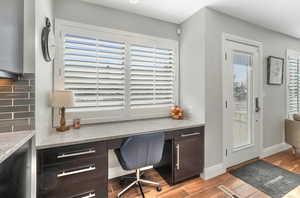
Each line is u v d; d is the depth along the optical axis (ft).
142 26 7.51
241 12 7.20
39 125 4.33
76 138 4.63
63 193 4.31
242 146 8.18
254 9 6.93
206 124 6.86
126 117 7.27
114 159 6.98
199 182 6.55
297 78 10.66
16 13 3.52
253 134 8.54
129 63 7.27
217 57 7.14
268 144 9.29
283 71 9.78
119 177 7.00
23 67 3.91
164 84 8.17
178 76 8.47
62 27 6.02
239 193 5.82
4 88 3.86
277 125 9.69
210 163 6.95
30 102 4.03
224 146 7.41
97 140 4.71
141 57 7.57
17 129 3.95
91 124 6.57
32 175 4.00
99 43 6.63
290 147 10.37
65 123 5.77
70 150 4.40
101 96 6.76
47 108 5.24
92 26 6.47
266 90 9.09
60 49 6.00
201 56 6.91
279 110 9.76
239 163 8.08
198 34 7.07
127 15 7.17
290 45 10.13
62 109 5.54
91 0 6.30
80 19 6.30
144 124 6.65
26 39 3.95
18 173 3.27
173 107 8.32
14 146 2.90
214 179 6.78
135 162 5.10
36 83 4.10
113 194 5.84
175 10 7.04
